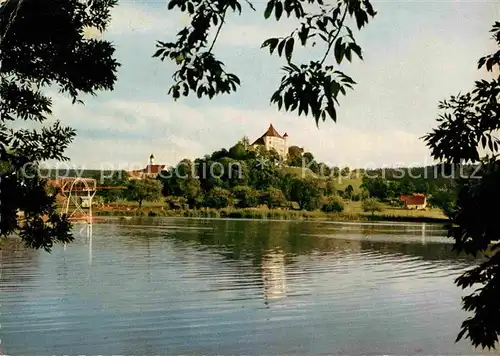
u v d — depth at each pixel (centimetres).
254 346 750
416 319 914
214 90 350
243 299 1078
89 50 588
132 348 741
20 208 545
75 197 3406
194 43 329
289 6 281
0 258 1638
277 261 1730
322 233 3075
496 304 336
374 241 2533
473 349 729
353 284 1263
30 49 555
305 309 988
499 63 380
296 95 269
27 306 993
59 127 592
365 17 271
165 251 1997
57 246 2059
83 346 741
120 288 1187
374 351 720
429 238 2752
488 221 331
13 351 701
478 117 377
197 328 850
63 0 553
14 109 584
